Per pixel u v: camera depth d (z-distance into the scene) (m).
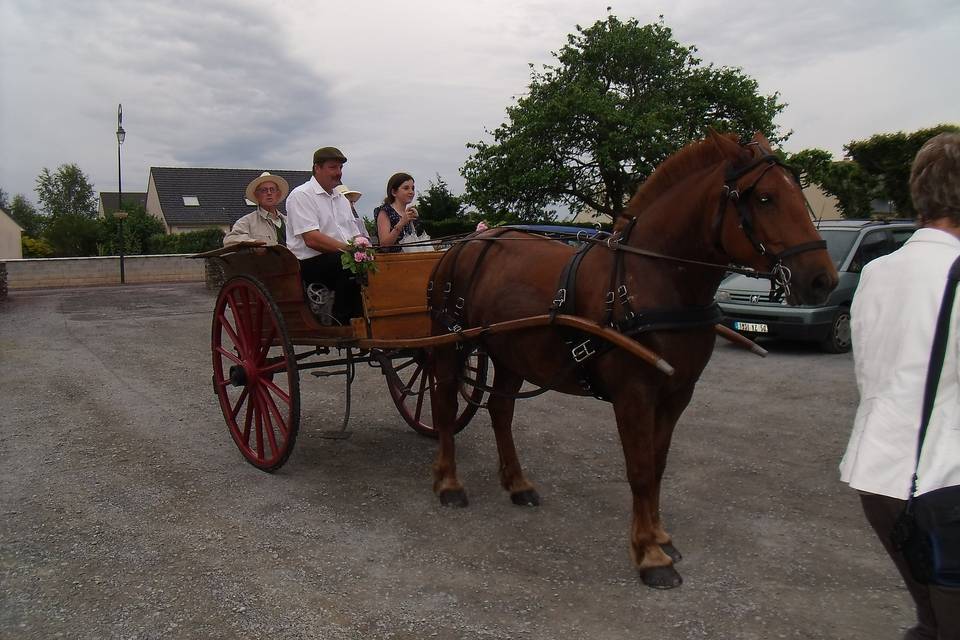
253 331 5.25
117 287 24.61
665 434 3.71
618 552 3.87
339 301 5.39
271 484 4.96
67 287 25.50
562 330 3.71
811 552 3.84
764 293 9.93
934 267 2.01
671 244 3.41
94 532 4.16
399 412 6.48
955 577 1.87
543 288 3.91
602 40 14.72
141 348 10.80
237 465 5.39
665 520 4.28
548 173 14.20
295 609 3.29
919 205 2.15
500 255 4.38
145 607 3.32
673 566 3.55
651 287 3.41
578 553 3.87
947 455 1.93
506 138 15.36
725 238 3.18
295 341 5.29
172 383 8.27
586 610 3.27
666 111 13.97
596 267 3.64
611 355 3.46
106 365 9.38
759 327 9.82
